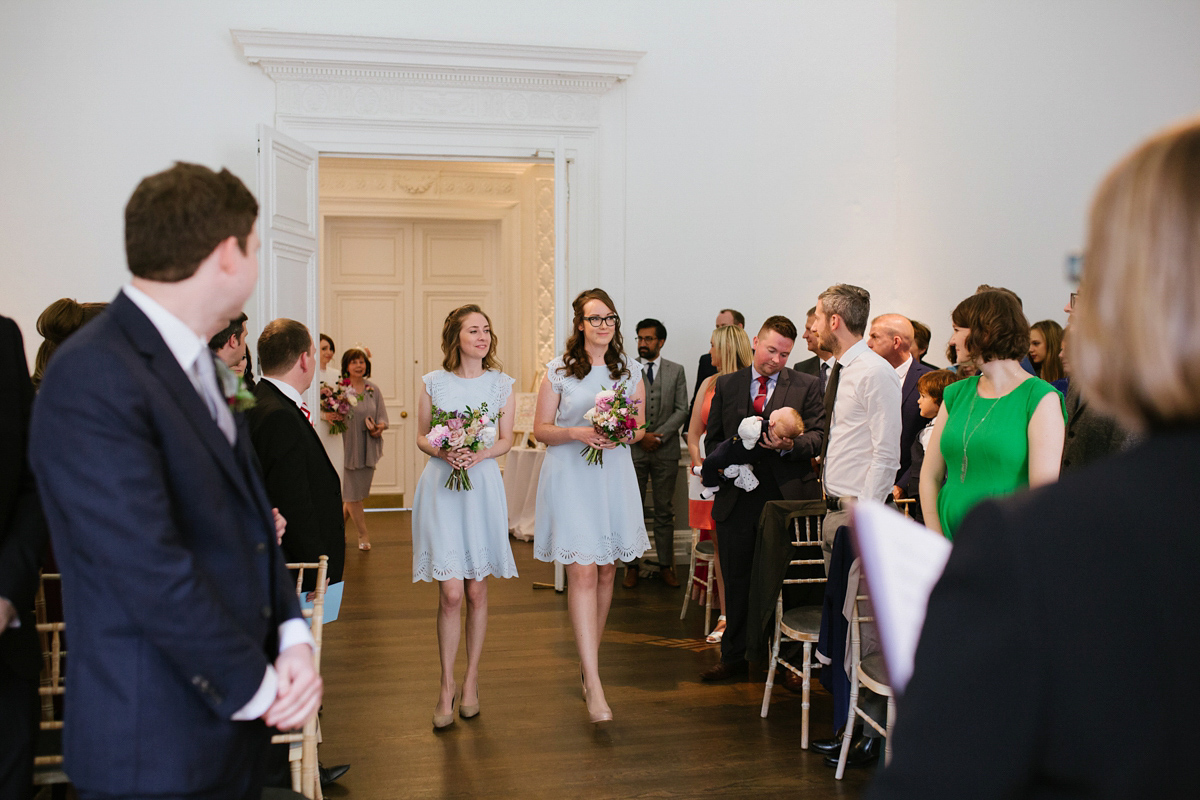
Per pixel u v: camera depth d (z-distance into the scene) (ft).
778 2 21.04
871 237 21.77
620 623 15.78
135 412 4.00
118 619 4.08
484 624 11.52
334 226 28.96
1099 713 2.04
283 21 18.71
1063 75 15.80
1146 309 2.19
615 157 20.30
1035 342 13.19
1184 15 13.08
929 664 2.24
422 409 11.61
